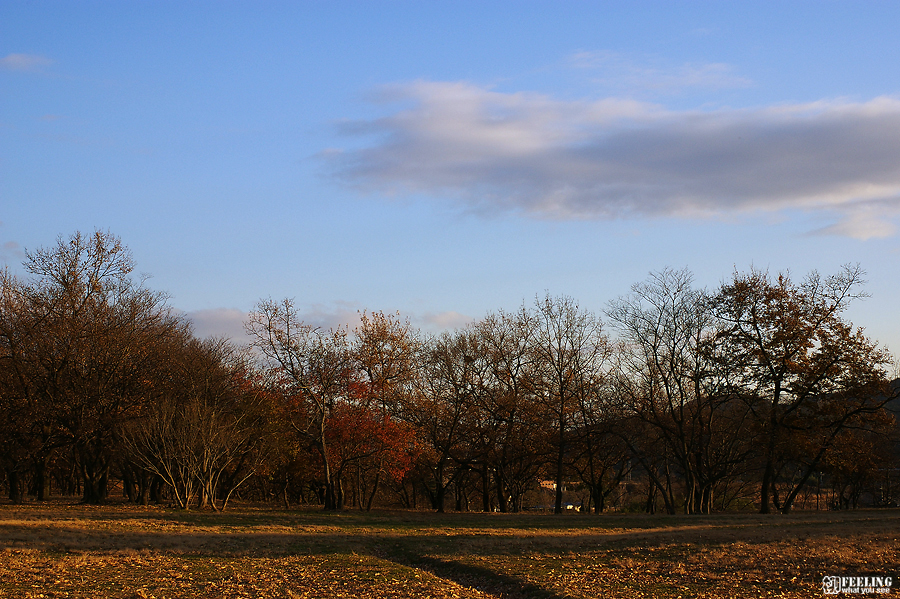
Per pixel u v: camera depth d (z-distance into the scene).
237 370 54.44
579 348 54.69
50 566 20.66
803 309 48.41
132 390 47.50
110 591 17.53
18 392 45.62
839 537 26.12
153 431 43.62
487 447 53.69
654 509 65.31
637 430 54.28
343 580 20.08
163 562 22.48
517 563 23.11
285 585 19.16
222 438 44.16
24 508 41.00
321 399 49.69
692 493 52.06
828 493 87.88
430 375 56.38
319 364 50.31
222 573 20.81
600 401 53.41
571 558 24.11
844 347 47.09
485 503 56.19
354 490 63.47
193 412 43.97
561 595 17.83
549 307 55.38
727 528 33.03
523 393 54.53
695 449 53.62
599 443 56.09
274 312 50.22
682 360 51.34
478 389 55.22
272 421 48.47
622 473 61.91
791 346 47.88
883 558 20.95
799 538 26.53
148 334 50.28
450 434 53.34
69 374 45.84
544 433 53.91
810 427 48.09
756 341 48.69
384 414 50.72
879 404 46.88
